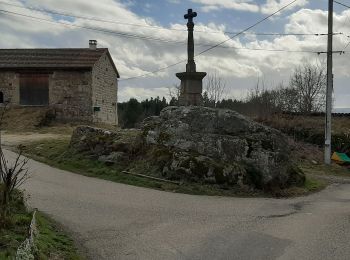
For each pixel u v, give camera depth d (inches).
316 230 350.9
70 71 1248.8
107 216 379.2
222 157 583.2
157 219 377.4
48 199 433.1
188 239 318.0
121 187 532.1
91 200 443.2
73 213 381.7
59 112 1251.8
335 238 326.3
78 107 1246.9
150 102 2913.4
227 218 391.2
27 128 1098.7
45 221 332.8
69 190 490.6
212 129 606.5
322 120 1143.6
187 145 599.5
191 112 628.1
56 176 579.2
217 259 274.8
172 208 427.2
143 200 461.1
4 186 288.5
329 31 892.6
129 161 629.9
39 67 1245.7
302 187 600.1
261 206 459.5
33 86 1266.0
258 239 321.7
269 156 573.9
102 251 285.9
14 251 229.0
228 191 538.6
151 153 614.9
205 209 430.3
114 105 1469.0
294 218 397.7
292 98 1743.4
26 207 330.6
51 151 732.7
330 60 893.8
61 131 1071.0
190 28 690.2
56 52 1321.4
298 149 936.9
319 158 910.4
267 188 559.2
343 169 845.2
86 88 1242.6
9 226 270.8
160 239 316.8
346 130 1074.1
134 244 303.0
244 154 579.8
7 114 1186.0
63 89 1251.8
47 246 266.7
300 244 309.9
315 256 282.8
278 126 1077.8
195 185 544.4
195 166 559.2
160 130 637.9
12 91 1270.9
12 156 708.0
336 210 443.5
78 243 298.4
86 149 685.9
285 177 587.5
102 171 613.0
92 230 332.8
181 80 695.1
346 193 584.1
